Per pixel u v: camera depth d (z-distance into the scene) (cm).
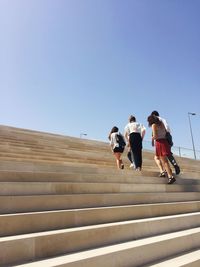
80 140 1399
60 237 303
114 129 883
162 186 620
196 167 1406
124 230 374
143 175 673
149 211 476
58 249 298
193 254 384
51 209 380
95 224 379
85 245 324
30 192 402
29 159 714
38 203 370
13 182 390
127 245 339
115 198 471
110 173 621
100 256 292
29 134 1143
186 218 493
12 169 495
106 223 391
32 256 277
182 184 686
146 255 342
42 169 530
